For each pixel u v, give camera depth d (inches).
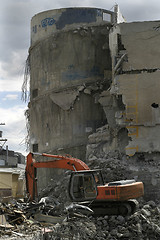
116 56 981.8
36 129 1259.2
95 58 1175.6
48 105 1212.5
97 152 1004.6
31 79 1301.7
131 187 706.2
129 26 976.9
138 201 794.2
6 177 777.6
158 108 932.6
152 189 839.7
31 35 1312.7
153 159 924.6
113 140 983.6
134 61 964.6
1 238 593.9
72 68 1179.9
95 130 1148.5
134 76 948.6
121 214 709.9
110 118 1002.1
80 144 1141.1
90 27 1180.5
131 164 917.8
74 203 712.4
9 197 772.6
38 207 769.6
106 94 1022.4
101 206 727.7
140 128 934.4
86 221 676.1
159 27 966.4
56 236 603.5
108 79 1165.7
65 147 1160.2
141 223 659.4
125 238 631.8
